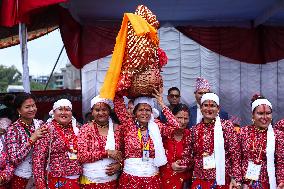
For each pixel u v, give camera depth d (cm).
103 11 885
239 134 443
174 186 454
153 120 451
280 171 427
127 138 435
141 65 423
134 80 427
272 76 1001
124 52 430
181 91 995
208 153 426
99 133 441
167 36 995
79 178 437
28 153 421
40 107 962
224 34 978
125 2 809
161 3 814
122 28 433
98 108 436
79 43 953
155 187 429
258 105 435
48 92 977
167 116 445
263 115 431
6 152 427
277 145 430
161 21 985
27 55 627
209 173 424
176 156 460
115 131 444
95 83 993
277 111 999
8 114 526
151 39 429
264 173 428
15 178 434
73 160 426
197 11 885
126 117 446
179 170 442
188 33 980
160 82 441
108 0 794
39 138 417
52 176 421
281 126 473
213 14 913
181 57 998
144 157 425
